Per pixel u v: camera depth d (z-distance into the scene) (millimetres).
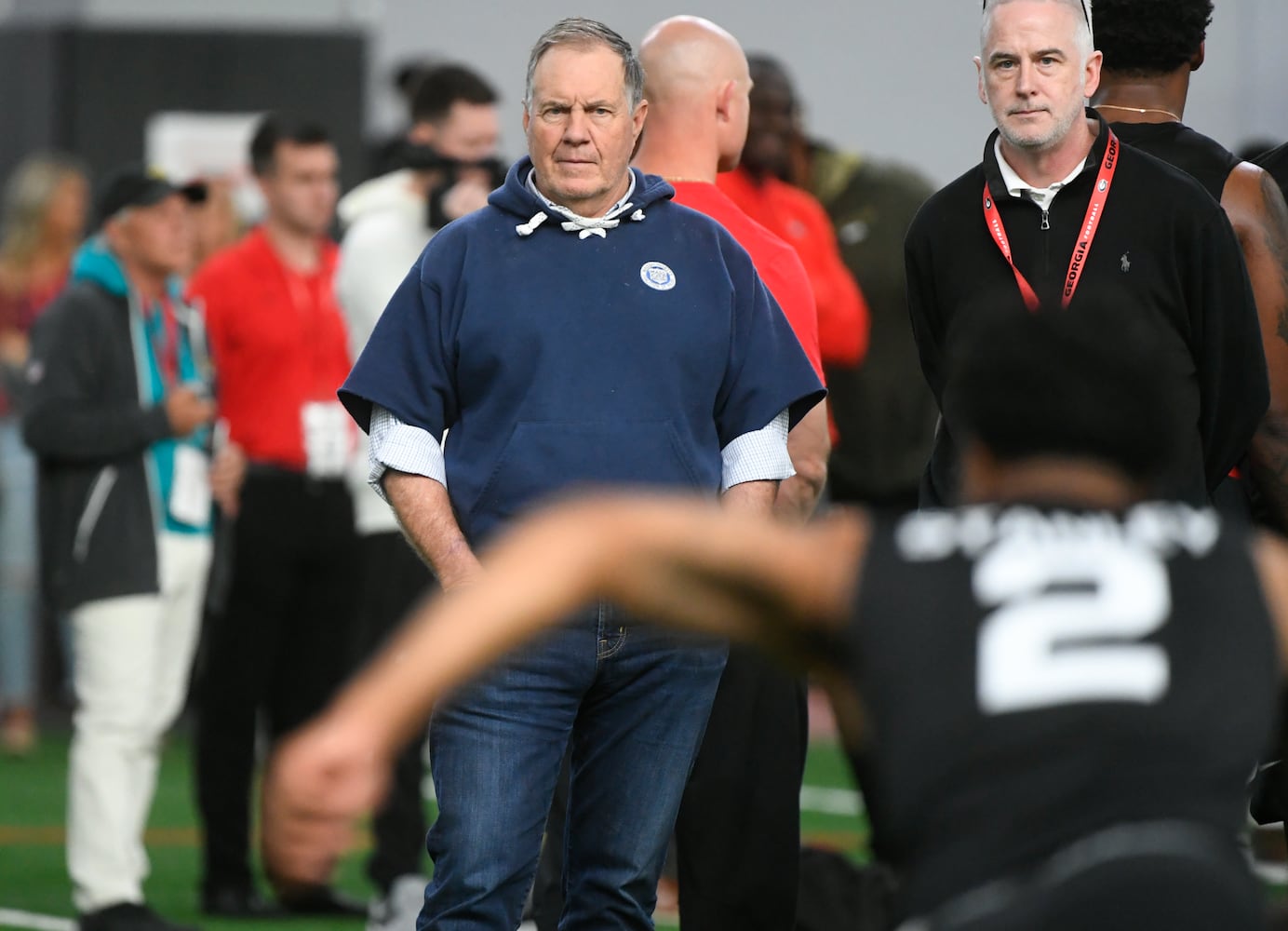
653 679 15906
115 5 46562
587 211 16344
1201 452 16719
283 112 46344
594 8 48625
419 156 25297
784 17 48656
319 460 27531
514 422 16000
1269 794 18016
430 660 8086
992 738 8672
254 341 27422
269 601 27141
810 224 24422
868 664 8852
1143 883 8438
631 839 16203
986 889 8555
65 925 24750
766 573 8789
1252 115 45406
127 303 25141
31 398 24406
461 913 15727
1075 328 9586
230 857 26422
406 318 16281
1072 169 16672
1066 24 16438
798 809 18359
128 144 46375
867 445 29328
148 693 24406
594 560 8445
